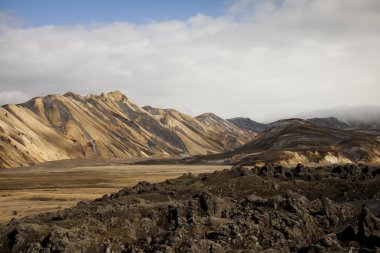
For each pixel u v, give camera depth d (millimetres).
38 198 98438
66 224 39062
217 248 34250
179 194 64250
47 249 33719
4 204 91125
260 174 72250
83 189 118938
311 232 40219
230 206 46000
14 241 35812
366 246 36000
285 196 47750
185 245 34594
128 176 169625
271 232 38812
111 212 42531
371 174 65625
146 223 40594
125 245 36781
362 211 39094
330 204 45594
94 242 36125
